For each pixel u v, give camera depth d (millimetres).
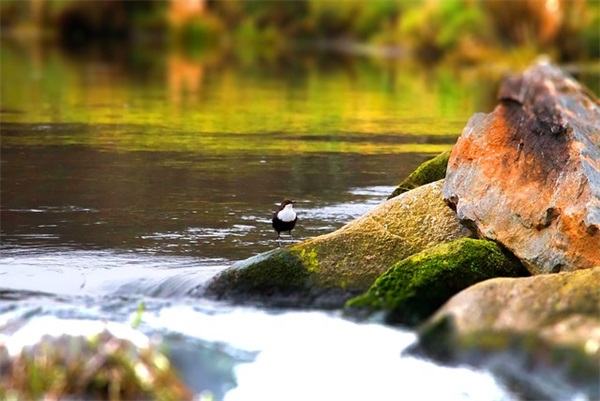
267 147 33531
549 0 81438
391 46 108875
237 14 133375
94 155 31141
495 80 66125
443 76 69438
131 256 19609
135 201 24469
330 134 37312
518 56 80875
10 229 21500
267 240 21031
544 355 13258
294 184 26969
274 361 14266
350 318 16469
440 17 98000
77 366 11406
